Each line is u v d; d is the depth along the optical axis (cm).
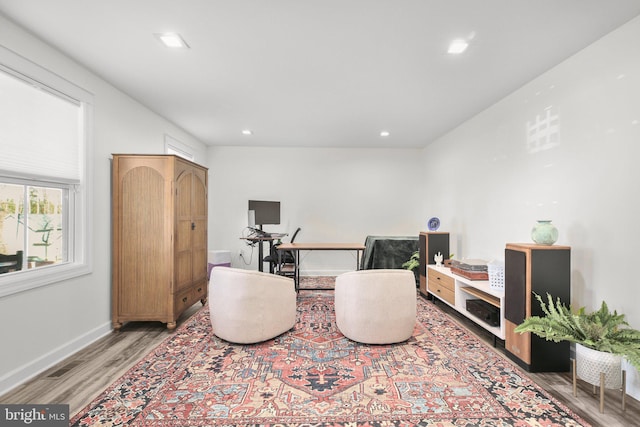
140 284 304
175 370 224
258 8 190
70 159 260
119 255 302
